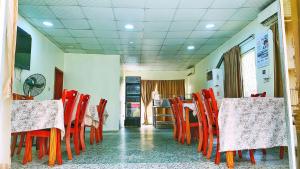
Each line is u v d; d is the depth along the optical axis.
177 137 5.34
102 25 5.82
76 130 3.41
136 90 10.73
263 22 4.89
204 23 5.75
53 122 2.69
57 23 5.64
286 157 3.05
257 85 5.36
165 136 6.13
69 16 5.24
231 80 6.65
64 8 4.83
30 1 4.51
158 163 2.74
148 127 10.12
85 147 4.10
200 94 3.40
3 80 2.08
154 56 9.23
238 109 2.60
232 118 2.57
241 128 2.56
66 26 5.85
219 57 7.84
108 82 8.42
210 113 3.02
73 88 8.20
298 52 1.72
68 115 3.09
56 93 7.55
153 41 7.20
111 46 7.68
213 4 4.72
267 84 4.99
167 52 8.59
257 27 5.39
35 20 5.43
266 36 5.01
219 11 5.06
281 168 2.46
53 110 2.71
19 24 5.06
